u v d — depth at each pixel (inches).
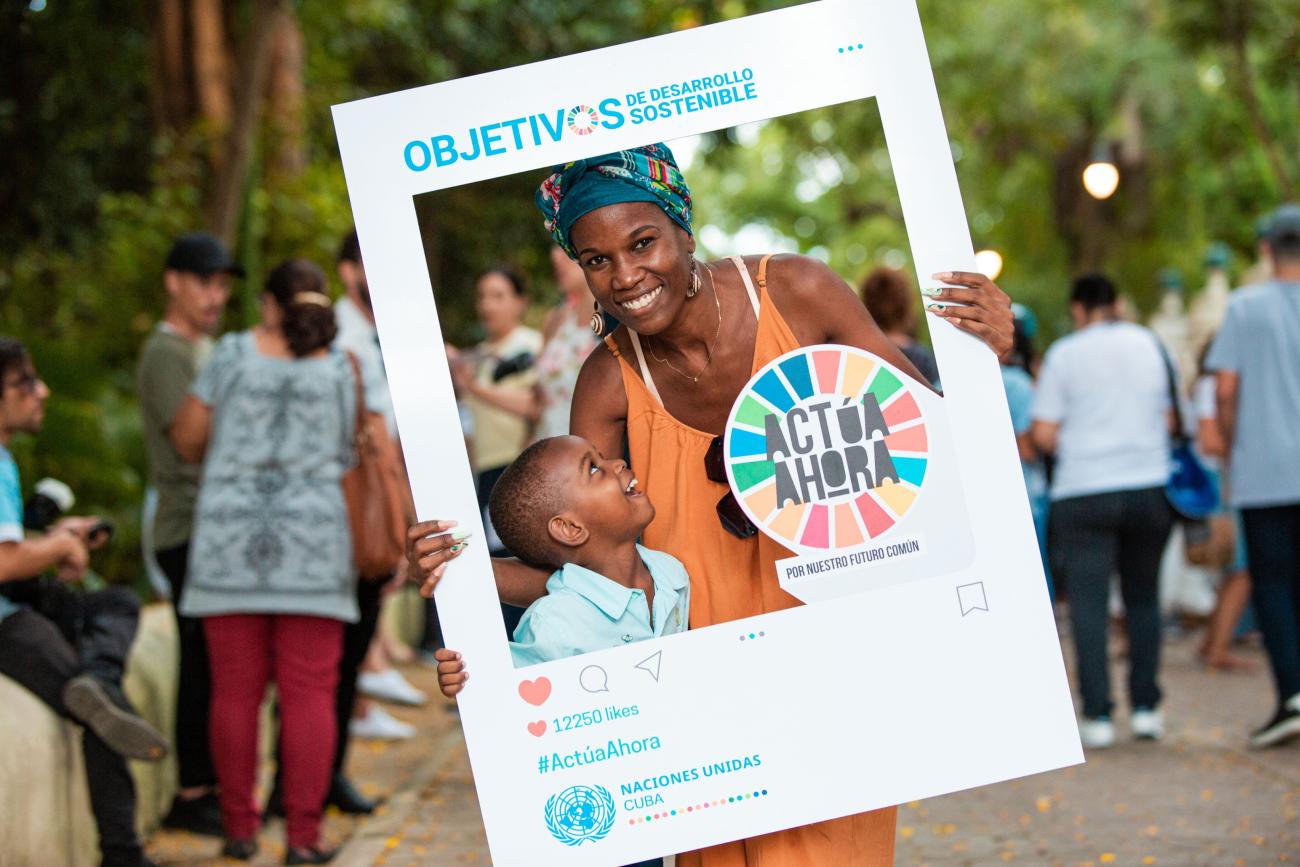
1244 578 382.9
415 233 124.2
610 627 123.8
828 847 126.3
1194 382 393.1
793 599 125.3
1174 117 882.1
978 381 124.2
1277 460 280.2
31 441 297.9
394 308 124.2
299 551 217.0
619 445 130.5
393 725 323.6
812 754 123.2
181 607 228.4
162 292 416.8
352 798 252.8
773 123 862.5
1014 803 247.8
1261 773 261.6
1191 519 294.2
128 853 195.2
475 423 329.7
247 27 423.2
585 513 125.1
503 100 123.4
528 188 694.5
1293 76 634.8
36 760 189.3
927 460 124.0
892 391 123.9
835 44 124.5
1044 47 923.4
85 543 207.3
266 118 481.4
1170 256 995.3
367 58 694.5
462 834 237.1
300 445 219.1
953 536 124.0
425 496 124.0
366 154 123.8
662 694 123.3
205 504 219.8
